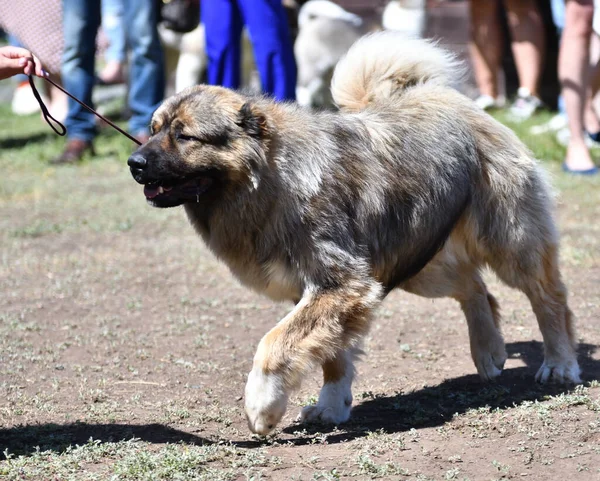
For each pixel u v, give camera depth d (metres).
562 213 12.44
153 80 16.00
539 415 5.98
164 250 11.56
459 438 5.75
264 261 6.07
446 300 9.56
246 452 5.54
